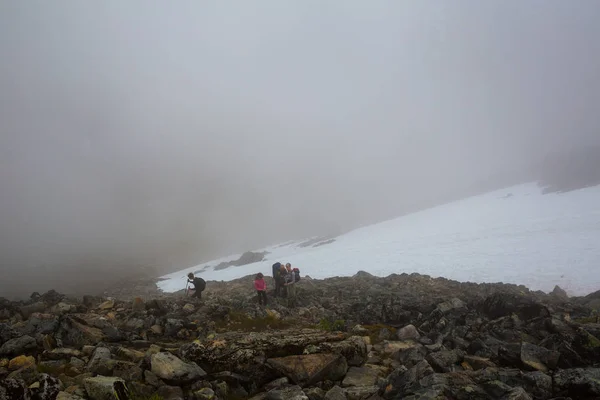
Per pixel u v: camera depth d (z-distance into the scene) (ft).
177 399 25.85
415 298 67.15
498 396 24.63
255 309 57.57
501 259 133.90
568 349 32.60
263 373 31.14
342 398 26.91
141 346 37.65
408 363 33.81
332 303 70.33
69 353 32.81
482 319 49.62
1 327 36.45
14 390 22.88
